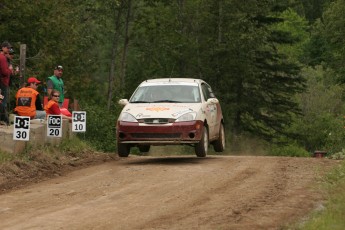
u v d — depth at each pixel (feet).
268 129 341.41
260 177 78.02
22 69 120.78
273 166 89.25
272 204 60.75
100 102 303.48
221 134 111.14
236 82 318.65
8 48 99.09
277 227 51.44
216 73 316.60
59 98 109.50
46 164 89.81
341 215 53.31
